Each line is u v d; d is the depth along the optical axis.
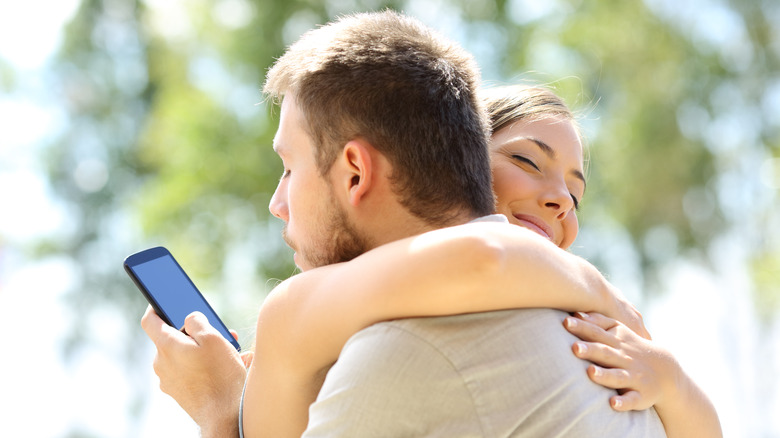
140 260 1.50
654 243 14.67
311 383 1.19
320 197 1.26
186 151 11.79
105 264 20.36
